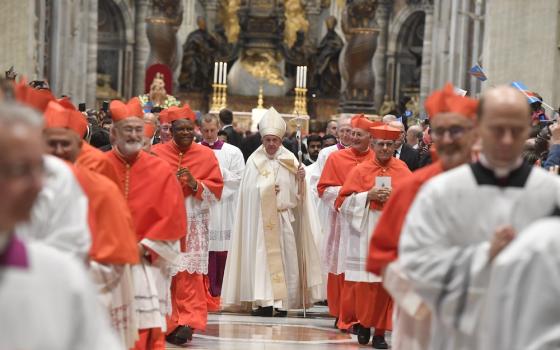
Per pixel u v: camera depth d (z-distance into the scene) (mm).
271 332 32844
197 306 29891
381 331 30328
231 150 39000
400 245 14195
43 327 9750
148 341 23109
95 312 10102
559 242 11414
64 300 9898
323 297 36844
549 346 11289
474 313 13477
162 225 22969
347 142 39312
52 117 17578
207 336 31578
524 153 27531
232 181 37719
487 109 13664
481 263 13320
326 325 34875
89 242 14617
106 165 19547
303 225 36688
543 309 11359
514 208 13875
